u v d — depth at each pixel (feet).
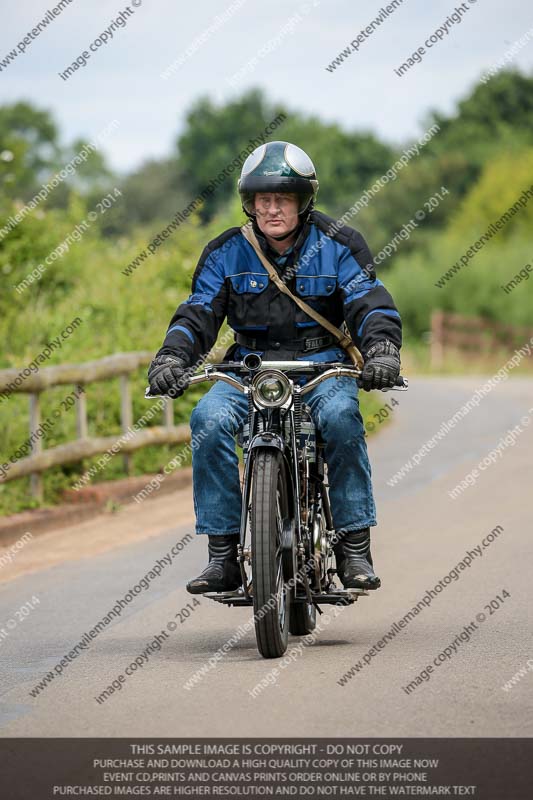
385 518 83.82
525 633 49.83
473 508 86.38
